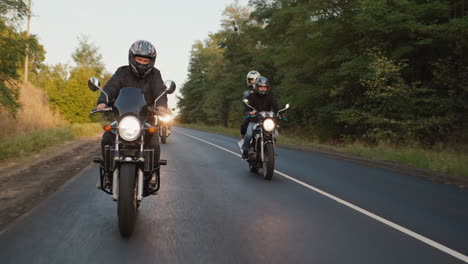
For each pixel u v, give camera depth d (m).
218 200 6.22
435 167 9.93
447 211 5.68
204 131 40.44
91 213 5.21
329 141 21.19
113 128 4.25
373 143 17.20
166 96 4.83
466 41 15.15
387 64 15.77
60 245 3.93
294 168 10.35
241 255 3.73
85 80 25.52
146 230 4.48
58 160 10.63
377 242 4.20
